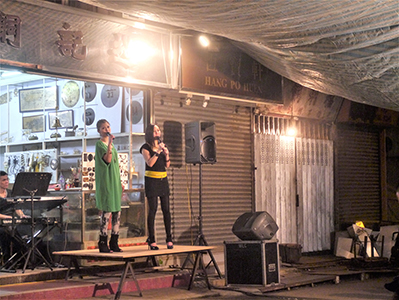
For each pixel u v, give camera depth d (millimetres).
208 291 7469
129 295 6887
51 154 9883
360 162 13039
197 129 8750
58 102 10266
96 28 7680
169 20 6871
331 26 6457
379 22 6207
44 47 7094
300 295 7711
